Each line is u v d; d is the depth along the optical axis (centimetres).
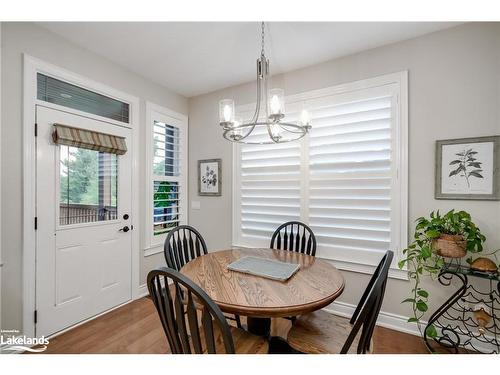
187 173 352
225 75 286
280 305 120
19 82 189
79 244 228
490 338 184
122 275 265
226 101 160
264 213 291
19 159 189
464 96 194
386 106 225
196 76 289
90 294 235
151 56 246
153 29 204
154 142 306
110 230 254
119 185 263
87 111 237
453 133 197
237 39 217
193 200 349
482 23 188
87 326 223
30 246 194
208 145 336
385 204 225
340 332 144
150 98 298
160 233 312
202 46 228
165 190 321
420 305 183
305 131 165
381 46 226
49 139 207
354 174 239
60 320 212
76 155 227
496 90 184
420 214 210
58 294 212
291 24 196
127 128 271
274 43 222
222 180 324
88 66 234
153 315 243
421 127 209
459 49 196
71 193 223
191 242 224
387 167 225
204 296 100
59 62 213
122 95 264
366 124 234
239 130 178
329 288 140
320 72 256
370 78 231
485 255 186
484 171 186
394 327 218
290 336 140
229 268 168
